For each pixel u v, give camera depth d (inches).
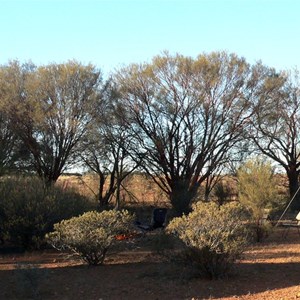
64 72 1230.9
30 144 1262.3
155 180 1369.3
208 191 1330.0
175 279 401.4
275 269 435.5
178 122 1307.8
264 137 1414.9
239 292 352.5
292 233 758.5
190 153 1312.7
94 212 497.7
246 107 1315.2
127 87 1298.0
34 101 1225.4
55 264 502.9
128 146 1337.4
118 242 506.3
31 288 361.7
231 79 1288.1
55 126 1256.2
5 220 642.8
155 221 838.5
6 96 1222.9
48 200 644.1
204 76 1267.2
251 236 499.8
